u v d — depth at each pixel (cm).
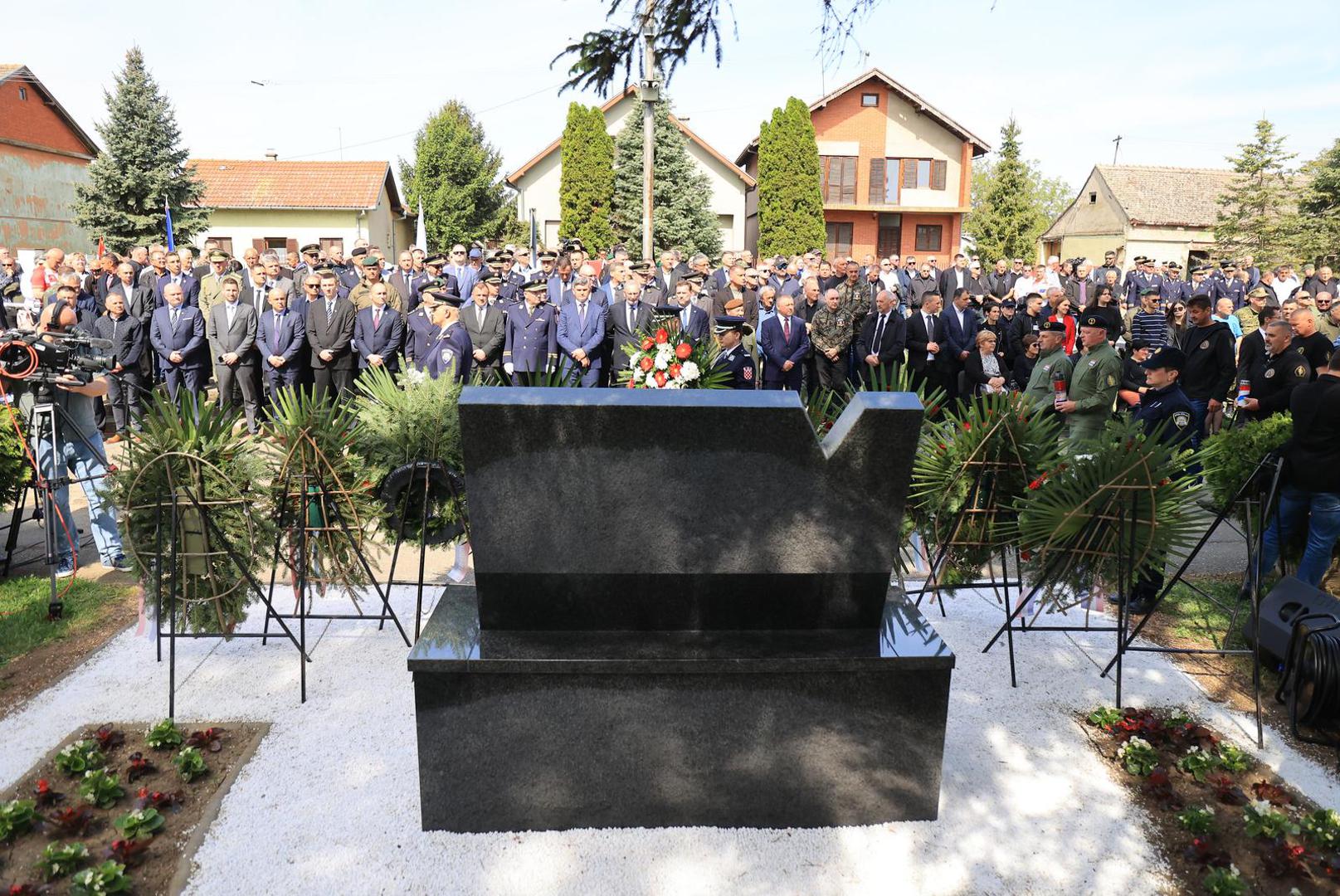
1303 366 741
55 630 532
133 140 2667
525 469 321
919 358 1143
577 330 1050
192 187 2777
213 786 371
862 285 1305
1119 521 442
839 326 1087
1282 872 323
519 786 337
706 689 330
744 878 319
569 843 335
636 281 1079
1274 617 474
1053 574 478
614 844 334
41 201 2966
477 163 4556
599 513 326
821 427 513
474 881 316
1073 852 336
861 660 326
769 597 341
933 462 494
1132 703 453
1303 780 386
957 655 506
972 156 4069
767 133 3384
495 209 4662
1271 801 367
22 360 555
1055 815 359
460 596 385
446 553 673
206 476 437
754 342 1152
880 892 314
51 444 580
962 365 1145
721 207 3731
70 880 315
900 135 3962
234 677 467
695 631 345
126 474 439
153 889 313
